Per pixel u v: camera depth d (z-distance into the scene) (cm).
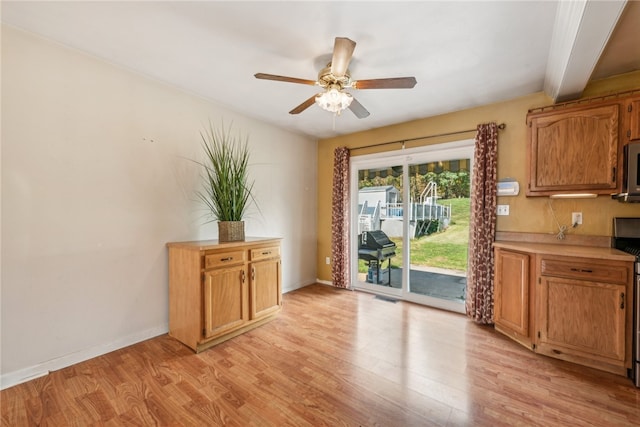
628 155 201
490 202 281
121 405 163
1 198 178
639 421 151
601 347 197
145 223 246
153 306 251
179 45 200
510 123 282
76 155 207
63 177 202
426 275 346
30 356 189
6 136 180
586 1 134
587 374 194
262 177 358
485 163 286
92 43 198
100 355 218
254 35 187
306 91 271
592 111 223
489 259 281
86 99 212
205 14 167
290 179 399
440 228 335
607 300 196
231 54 211
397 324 280
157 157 253
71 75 204
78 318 209
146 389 178
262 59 217
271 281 287
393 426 148
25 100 186
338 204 410
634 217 224
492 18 166
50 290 197
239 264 255
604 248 228
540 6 155
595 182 222
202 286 226
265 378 190
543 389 178
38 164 191
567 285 210
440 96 277
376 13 164
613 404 164
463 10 160
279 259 297
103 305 221
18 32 183
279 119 348
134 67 230
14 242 183
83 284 211
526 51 200
